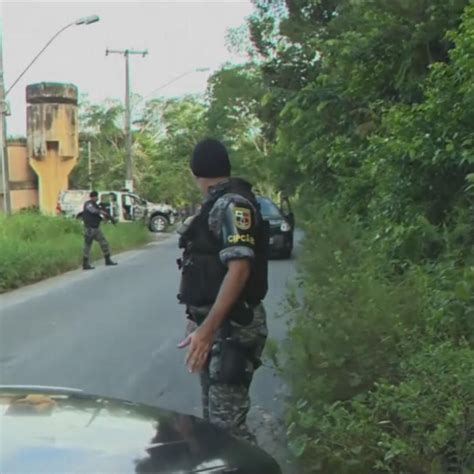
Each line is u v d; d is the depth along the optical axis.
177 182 65.75
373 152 9.65
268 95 18.22
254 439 4.12
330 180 15.80
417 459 3.69
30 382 7.15
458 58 7.23
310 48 18.53
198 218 4.02
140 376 7.31
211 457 2.59
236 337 3.95
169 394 6.70
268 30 22.94
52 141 40.31
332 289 5.85
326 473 4.14
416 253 7.49
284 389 6.19
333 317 4.97
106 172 63.06
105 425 2.74
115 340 8.98
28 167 41.69
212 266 4.00
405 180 8.12
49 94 40.03
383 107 10.70
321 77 12.77
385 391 4.04
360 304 5.05
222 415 3.98
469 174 7.00
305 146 15.48
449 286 5.98
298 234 23.81
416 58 9.73
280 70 19.67
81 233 23.80
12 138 41.72
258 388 6.62
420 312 5.11
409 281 6.12
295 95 14.92
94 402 3.09
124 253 22.59
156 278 15.24
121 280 15.19
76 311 11.32
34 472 2.27
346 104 12.47
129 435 2.66
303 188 20.81
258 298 4.02
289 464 4.48
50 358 8.12
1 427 2.60
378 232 8.46
